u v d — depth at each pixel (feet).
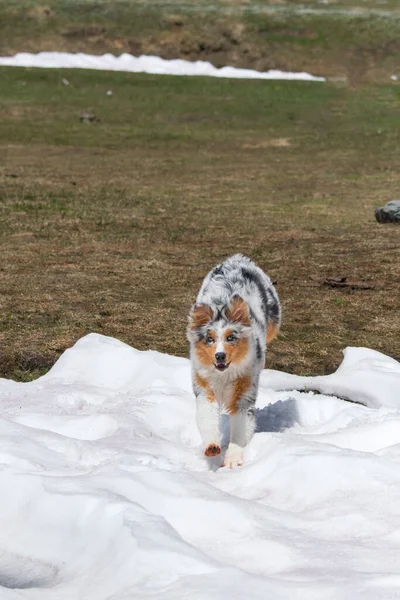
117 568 16.48
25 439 22.84
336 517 18.43
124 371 30.58
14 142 111.24
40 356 33.53
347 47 162.50
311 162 101.91
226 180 89.71
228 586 15.21
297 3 190.39
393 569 16.20
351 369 31.14
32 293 43.01
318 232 62.69
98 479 19.97
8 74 146.10
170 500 19.10
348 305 41.88
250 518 18.29
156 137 117.39
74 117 127.34
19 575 17.63
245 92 143.64
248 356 22.89
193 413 26.37
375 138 117.50
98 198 76.54
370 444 22.90
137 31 165.27
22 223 63.72
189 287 44.91
